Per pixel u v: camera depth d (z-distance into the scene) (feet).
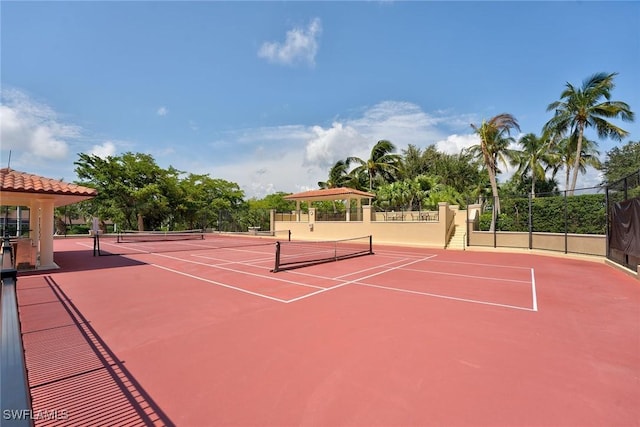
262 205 148.66
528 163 113.91
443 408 10.39
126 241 85.35
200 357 14.17
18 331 5.64
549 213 70.49
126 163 103.81
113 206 97.55
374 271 38.09
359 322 18.98
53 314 20.45
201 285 29.48
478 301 24.07
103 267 40.09
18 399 3.74
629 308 22.38
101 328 17.90
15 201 43.50
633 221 32.86
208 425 9.56
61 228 118.01
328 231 90.94
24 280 31.60
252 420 9.77
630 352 14.85
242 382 12.01
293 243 81.97
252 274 35.40
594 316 20.45
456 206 81.92
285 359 13.97
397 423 9.64
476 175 134.21
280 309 21.71
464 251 63.87
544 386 11.78
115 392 11.34
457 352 14.75
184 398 10.96
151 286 29.01
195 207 119.85
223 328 17.90
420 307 22.33
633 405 10.61
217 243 80.69
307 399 10.90
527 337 16.67
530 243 59.52
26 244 37.37
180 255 53.67
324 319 19.54
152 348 15.15
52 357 14.15
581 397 11.07
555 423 9.68
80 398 10.96
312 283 30.63
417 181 105.60
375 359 13.98
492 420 9.79
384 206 105.09
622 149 118.21
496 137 91.25
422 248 69.67
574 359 14.08
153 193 104.37
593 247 49.39
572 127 85.25
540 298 25.12
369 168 126.52
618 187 40.16
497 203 76.28
